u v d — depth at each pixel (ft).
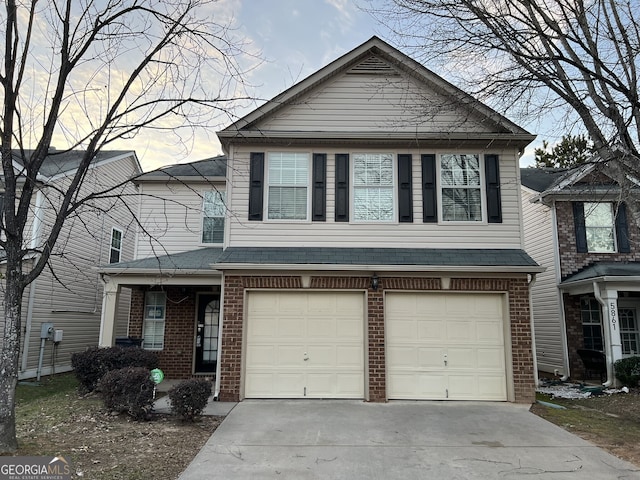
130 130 21.47
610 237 44.65
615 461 19.12
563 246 44.27
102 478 16.43
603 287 38.81
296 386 30.09
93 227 49.88
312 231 32.45
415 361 30.37
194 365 41.32
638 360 36.63
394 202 32.86
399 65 34.45
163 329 42.47
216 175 44.39
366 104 34.24
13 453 18.42
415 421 24.85
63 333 45.19
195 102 21.86
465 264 30.30
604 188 42.01
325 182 33.04
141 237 43.39
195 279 36.58
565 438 22.21
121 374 25.71
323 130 33.68
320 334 30.73
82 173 20.75
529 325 30.27
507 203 32.86
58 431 22.30
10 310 18.83
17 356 18.97
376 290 30.68
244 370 29.99
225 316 30.27
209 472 17.49
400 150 33.53
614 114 25.50
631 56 24.27
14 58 19.52
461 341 30.63
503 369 30.32
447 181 33.24
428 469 18.10
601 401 32.48
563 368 42.88
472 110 31.78
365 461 18.89
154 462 18.29
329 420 24.89
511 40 24.84
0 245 19.43
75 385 38.14
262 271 30.58
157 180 43.65
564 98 25.46
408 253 31.58
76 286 47.06
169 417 25.39
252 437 21.88
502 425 24.29
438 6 25.13
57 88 20.21
